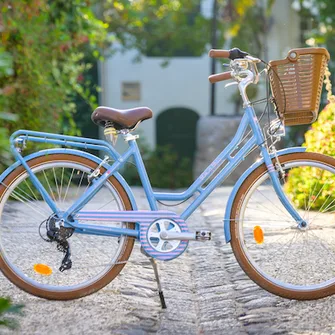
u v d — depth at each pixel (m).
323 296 4.46
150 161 20.77
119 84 21.92
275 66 4.41
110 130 4.44
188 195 4.46
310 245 4.73
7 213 6.84
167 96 22.19
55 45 10.24
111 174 4.42
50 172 7.63
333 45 18.69
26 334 3.83
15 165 4.39
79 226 4.36
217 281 5.26
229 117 17.19
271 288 4.46
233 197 4.47
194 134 22.25
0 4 8.81
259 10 19.31
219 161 4.51
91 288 4.41
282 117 4.49
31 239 5.43
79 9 10.59
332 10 18.48
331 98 4.80
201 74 22.17
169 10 20.28
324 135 7.28
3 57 3.49
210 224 7.66
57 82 10.56
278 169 4.52
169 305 4.61
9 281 4.77
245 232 5.42
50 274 4.59
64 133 10.99
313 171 5.24
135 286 4.90
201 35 20.23
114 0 16.27
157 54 21.95
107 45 19.36
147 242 4.36
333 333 3.93
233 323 4.28
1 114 3.51
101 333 3.90
